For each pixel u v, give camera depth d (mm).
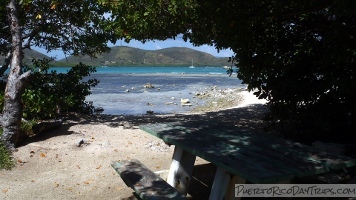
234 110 13930
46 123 8250
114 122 10266
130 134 8547
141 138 8188
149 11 7758
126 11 7977
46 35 11047
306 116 7859
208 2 7176
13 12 7008
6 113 6805
